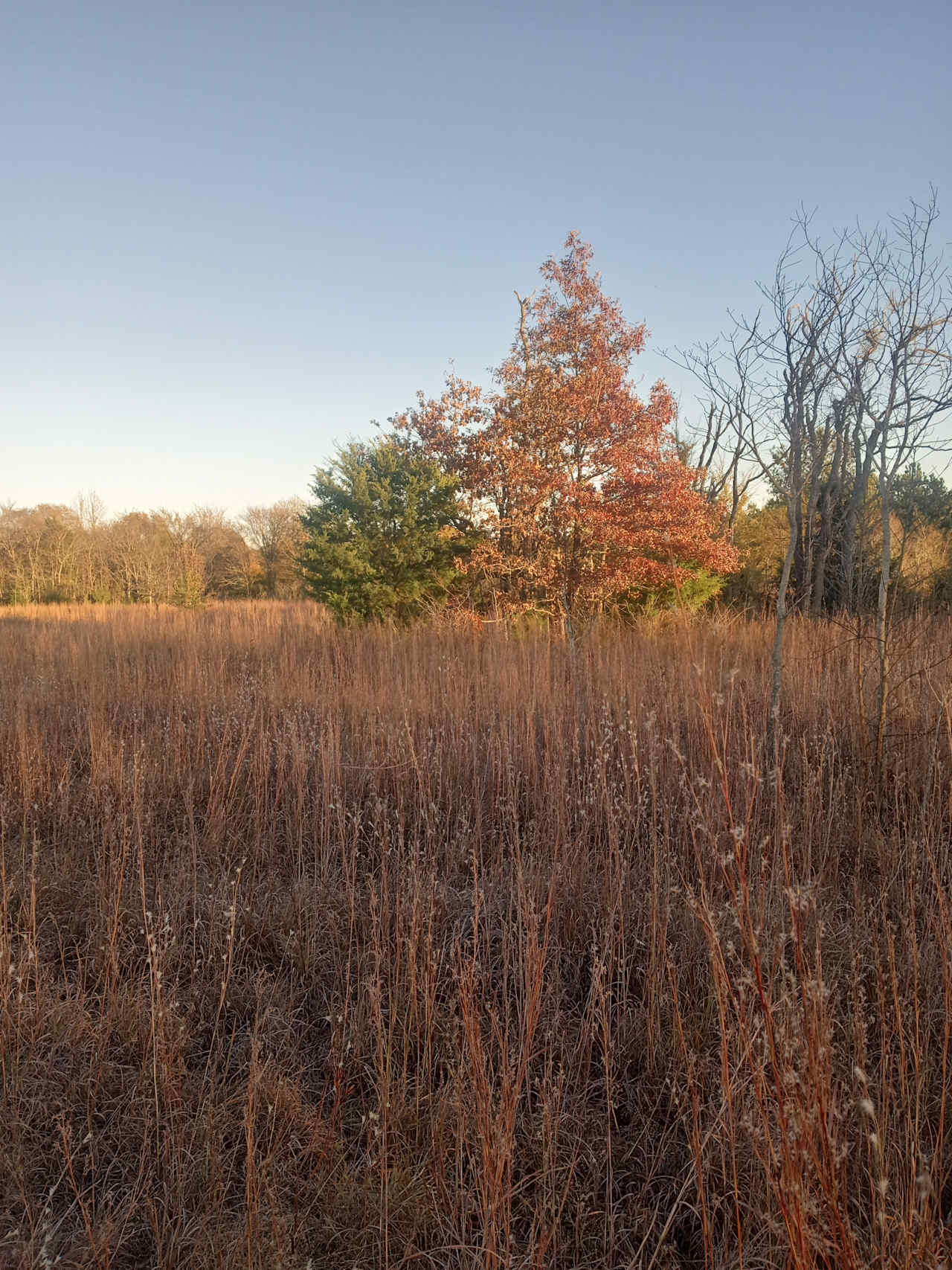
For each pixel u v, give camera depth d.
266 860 4.57
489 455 13.95
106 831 4.57
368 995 3.22
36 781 5.37
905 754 5.06
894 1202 2.14
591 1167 2.47
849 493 11.16
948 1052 2.66
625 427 13.48
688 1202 2.36
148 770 5.65
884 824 4.58
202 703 6.96
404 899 3.80
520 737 6.00
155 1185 2.45
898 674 6.27
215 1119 2.58
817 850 4.20
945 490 13.18
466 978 2.86
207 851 4.59
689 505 12.95
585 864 4.01
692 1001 3.16
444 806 5.21
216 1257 2.15
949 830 4.39
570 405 13.33
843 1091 2.37
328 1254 2.24
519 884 3.34
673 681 6.84
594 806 4.56
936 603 10.91
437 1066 2.92
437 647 10.11
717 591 14.83
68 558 31.67
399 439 14.62
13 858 4.43
